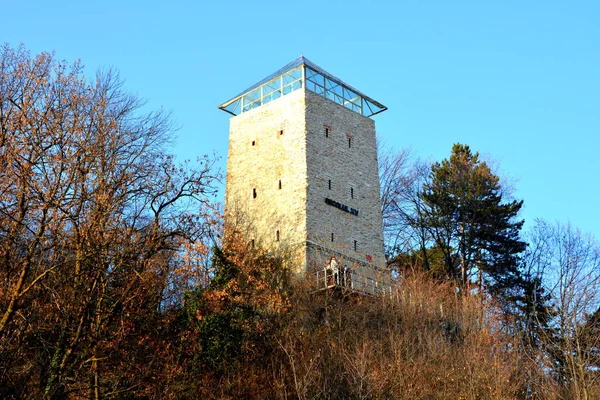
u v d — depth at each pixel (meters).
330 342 27.17
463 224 45.06
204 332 25.44
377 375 23.88
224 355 25.36
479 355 28.22
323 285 32.81
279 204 37.62
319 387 23.05
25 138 18.12
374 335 28.83
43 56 19.98
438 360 27.45
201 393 23.19
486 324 34.94
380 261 39.44
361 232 39.03
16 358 17.45
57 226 17.56
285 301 29.81
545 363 28.95
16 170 17.64
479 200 45.78
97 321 18.28
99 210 18.19
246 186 39.94
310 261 34.81
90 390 18.53
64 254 18.31
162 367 22.34
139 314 20.30
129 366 19.86
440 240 45.66
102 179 18.80
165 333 23.94
